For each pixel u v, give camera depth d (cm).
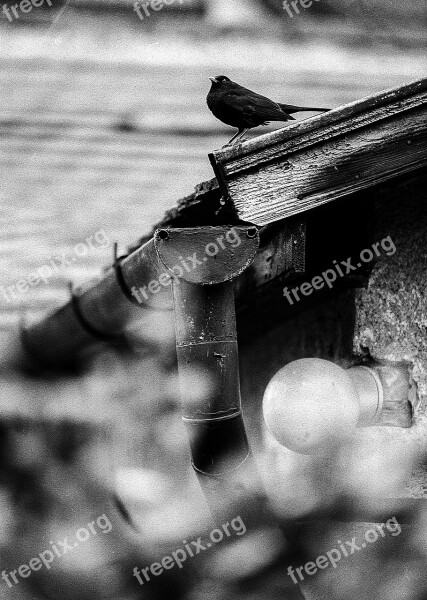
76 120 995
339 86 1000
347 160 418
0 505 888
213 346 432
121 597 768
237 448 438
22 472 909
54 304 793
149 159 968
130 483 788
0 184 938
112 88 1019
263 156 409
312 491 520
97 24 1052
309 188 421
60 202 905
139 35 1049
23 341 825
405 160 426
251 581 534
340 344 530
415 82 414
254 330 661
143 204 898
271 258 498
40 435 904
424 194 465
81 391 888
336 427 429
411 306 473
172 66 1035
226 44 1042
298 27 1045
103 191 928
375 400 476
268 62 1028
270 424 436
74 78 1024
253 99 443
